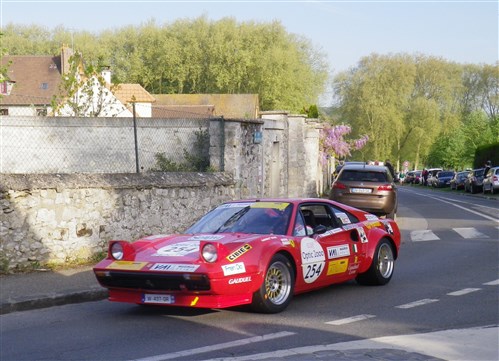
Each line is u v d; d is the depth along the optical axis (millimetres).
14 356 6656
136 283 8180
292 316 8398
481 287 10492
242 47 70688
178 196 14664
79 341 7238
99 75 27531
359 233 10258
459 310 8727
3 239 11281
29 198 11633
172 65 70938
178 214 14672
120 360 6430
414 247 16188
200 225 9562
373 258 10414
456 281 11109
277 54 68688
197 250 8250
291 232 9078
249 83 69500
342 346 6852
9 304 8906
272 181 23594
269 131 22766
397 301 9398
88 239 12562
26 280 10633
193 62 71000
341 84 79312
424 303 9227
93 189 12648
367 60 78375
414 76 79312
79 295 9633
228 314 8555
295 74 70438
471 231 19578
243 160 18500
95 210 12695
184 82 72750
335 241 9672
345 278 9930
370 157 77812
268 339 7180
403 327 7762
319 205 9914
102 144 24422
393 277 11609
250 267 8125
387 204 21688
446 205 32781
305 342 7039
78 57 26219
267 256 8344
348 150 41656
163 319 8328
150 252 8445
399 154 81625
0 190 11195
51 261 11938
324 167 39531
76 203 12352
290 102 69188
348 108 77125
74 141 24703
